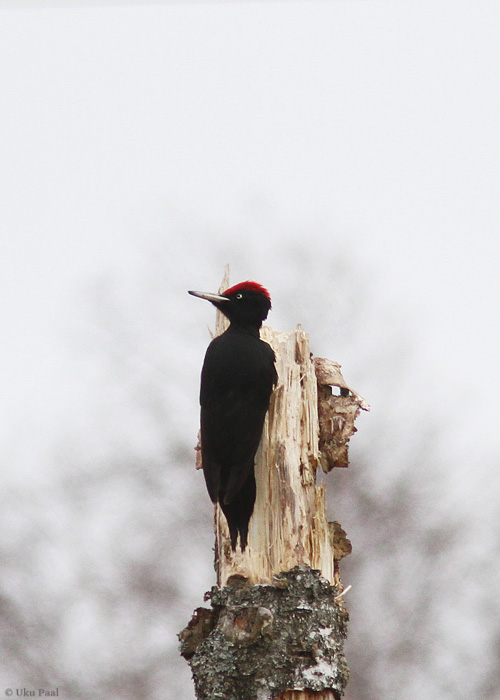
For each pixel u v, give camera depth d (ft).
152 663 79.00
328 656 34.88
